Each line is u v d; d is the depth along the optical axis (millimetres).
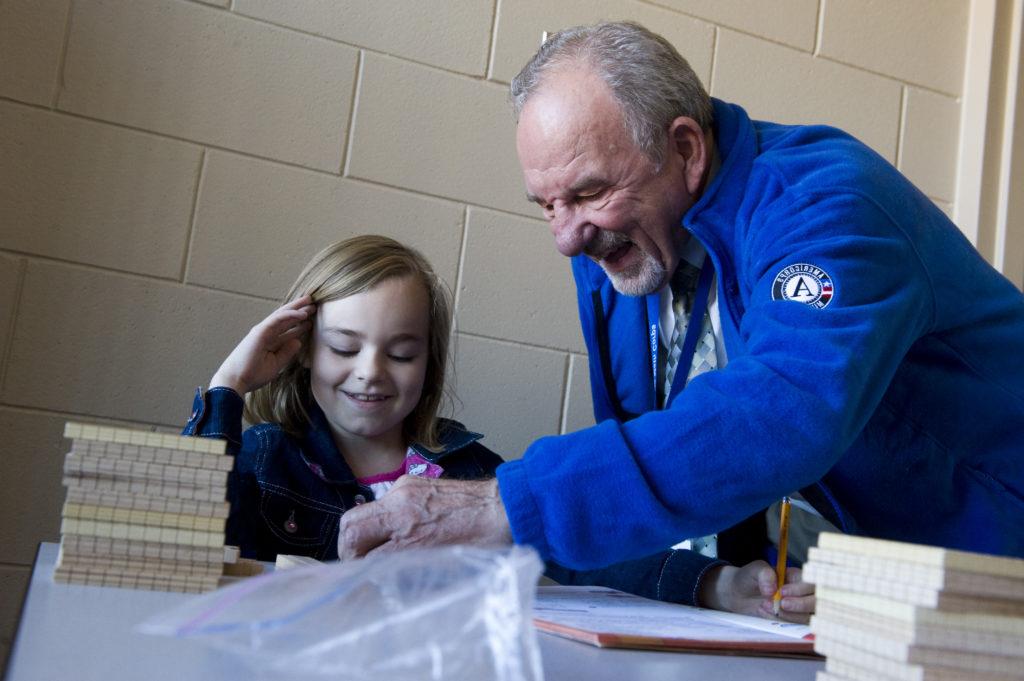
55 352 1731
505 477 982
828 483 1400
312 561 985
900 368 1361
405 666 472
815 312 1071
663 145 1360
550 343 2086
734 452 976
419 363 1695
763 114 2289
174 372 1805
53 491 1723
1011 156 2434
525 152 1400
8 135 1712
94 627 621
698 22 2232
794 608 1101
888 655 566
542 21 2100
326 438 1701
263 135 1876
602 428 1000
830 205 1183
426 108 1999
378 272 1666
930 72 2477
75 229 1749
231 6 1862
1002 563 558
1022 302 1476
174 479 815
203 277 1828
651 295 1594
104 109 1774
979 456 1408
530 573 513
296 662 476
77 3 1762
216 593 546
